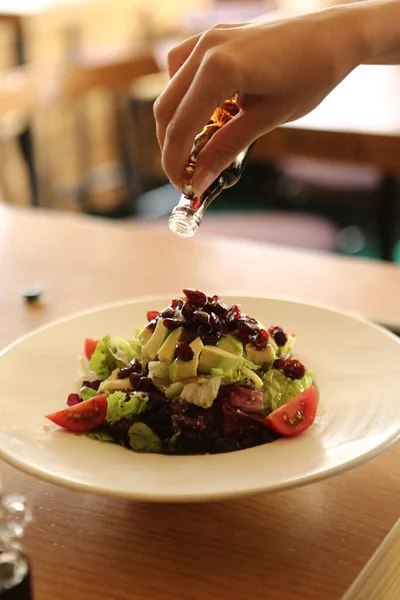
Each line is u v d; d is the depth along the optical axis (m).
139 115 1.86
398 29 0.54
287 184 2.20
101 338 0.63
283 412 0.50
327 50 0.49
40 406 0.54
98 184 2.28
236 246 0.91
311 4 2.66
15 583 0.37
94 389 0.55
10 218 1.03
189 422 0.51
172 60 0.56
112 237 0.95
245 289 0.79
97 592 0.43
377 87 1.54
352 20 0.51
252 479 0.44
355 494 0.50
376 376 0.55
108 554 0.45
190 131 0.48
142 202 2.17
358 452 0.45
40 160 2.30
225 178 0.56
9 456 0.46
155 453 0.50
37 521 0.48
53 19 2.31
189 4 3.05
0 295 0.80
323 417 0.51
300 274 0.83
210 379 0.52
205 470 0.45
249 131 0.50
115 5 2.60
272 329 0.59
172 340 0.53
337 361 0.58
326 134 1.22
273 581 0.43
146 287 0.81
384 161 1.21
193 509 0.49
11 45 2.21
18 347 0.60
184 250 0.90
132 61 1.47
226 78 0.47
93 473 0.45
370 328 0.61
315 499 0.49
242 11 2.76
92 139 2.50
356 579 0.43
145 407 0.52
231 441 0.50
